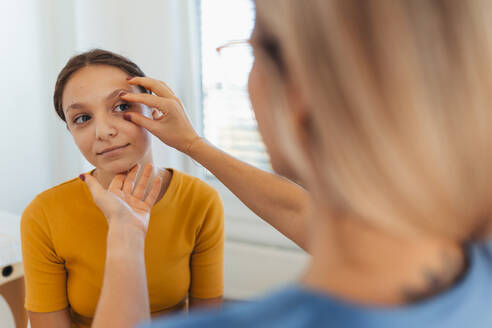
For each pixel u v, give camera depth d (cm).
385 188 25
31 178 185
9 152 175
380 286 28
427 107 24
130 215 64
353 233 29
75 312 92
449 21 24
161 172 90
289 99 29
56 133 193
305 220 73
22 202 183
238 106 199
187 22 189
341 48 25
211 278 95
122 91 81
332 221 29
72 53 183
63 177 197
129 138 81
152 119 82
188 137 80
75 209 86
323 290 29
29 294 88
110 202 65
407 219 25
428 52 24
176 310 93
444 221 26
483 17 25
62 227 86
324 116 26
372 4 25
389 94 24
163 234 87
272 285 190
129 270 57
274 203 75
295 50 26
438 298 28
